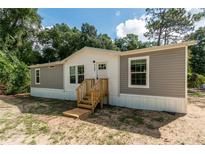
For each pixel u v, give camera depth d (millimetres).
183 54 6430
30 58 26141
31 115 7289
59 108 8688
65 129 5336
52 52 29828
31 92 15570
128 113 7008
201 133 4656
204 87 18844
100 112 7395
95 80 9523
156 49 7055
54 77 13000
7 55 19359
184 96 6465
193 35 22641
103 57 9344
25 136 4793
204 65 29531
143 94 7684
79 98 8305
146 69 7547
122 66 8500
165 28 22828
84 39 30734
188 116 6211
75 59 11102
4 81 15742
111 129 5195
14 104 10188
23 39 25406
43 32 28344
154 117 6234
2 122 6223
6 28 21953
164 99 7008
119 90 8625
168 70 6863
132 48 37875
